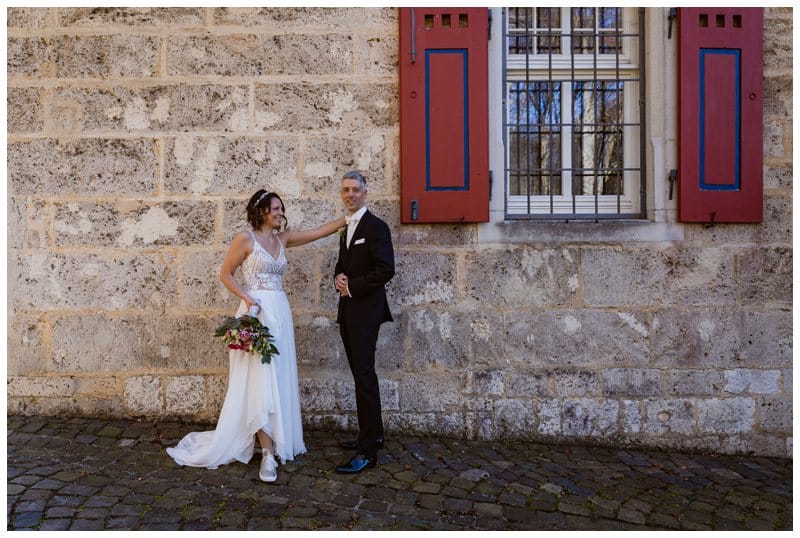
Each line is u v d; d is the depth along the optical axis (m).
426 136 3.67
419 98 3.65
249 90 3.73
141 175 3.73
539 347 3.72
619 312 3.70
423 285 3.72
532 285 3.71
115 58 3.73
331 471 3.12
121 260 3.75
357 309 3.14
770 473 3.39
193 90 3.73
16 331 3.75
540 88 3.93
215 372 3.77
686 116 3.64
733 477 3.31
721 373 3.69
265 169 3.73
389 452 3.43
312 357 3.76
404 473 3.15
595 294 3.71
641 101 3.84
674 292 3.70
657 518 2.79
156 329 3.76
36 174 3.73
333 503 2.79
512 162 3.92
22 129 3.73
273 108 3.73
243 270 3.23
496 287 3.72
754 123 3.64
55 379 3.76
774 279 3.68
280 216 3.23
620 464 3.44
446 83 3.66
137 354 3.76
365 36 3.72
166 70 3.73
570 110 3.91
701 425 3.69
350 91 3.73
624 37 3.88
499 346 3.72
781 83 3.69
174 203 3.74
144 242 3.75
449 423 3.72
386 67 3.73
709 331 3.70
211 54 3.73
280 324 3.17
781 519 2.81
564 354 3.72
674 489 3.13
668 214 3.70
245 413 3.18
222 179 3.73
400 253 3.72
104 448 3.33
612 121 3.93
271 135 3.73
